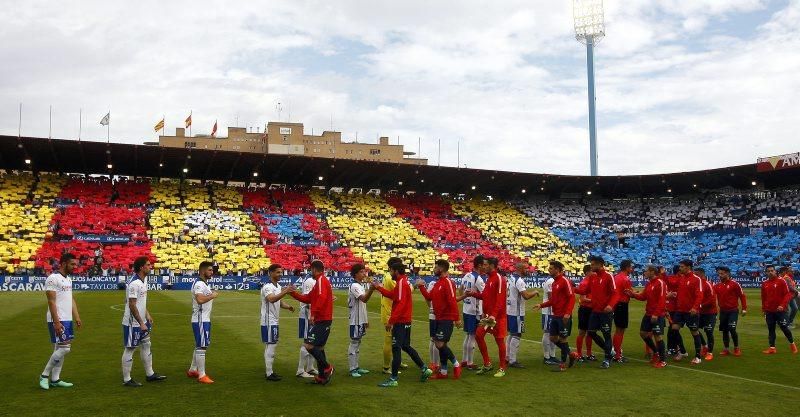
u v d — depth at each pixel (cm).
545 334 1342
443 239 5597
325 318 1081
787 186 5972
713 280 5072
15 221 4378
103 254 4212
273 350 1112
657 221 6222
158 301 2958
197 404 917
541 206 6625
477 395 993
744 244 5459
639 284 5253
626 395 1002
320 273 1095
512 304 1293
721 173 5588
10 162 4959
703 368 1284
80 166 5125
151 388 1029
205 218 5050
